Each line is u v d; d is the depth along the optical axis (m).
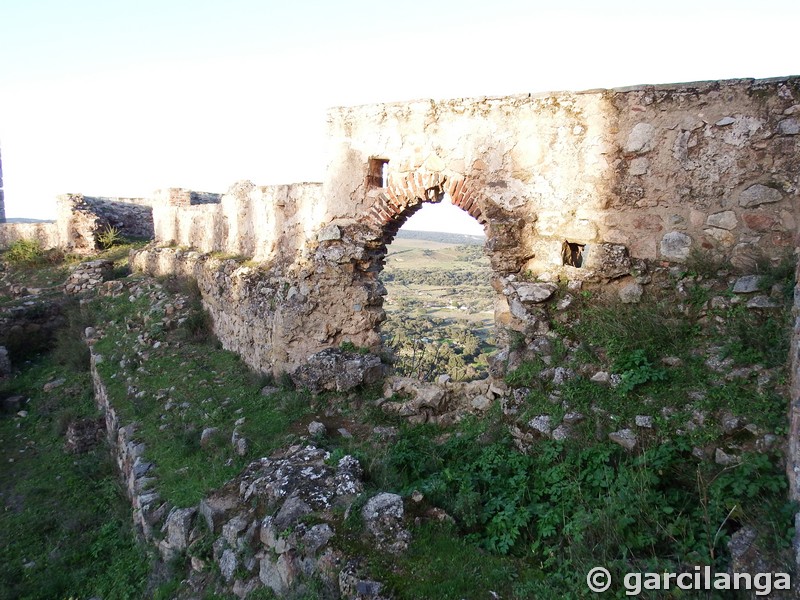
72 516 7.52
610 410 5.08
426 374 8.73
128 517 7.12
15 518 7.61
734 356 4.83
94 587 6.09
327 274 7.91
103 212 20.09
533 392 5.70
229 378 9.17
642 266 5.88
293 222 8.84
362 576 4.01
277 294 8.55
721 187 5.55
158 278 14.64
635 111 5.84
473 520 4.55
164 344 11.25
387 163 7.46
